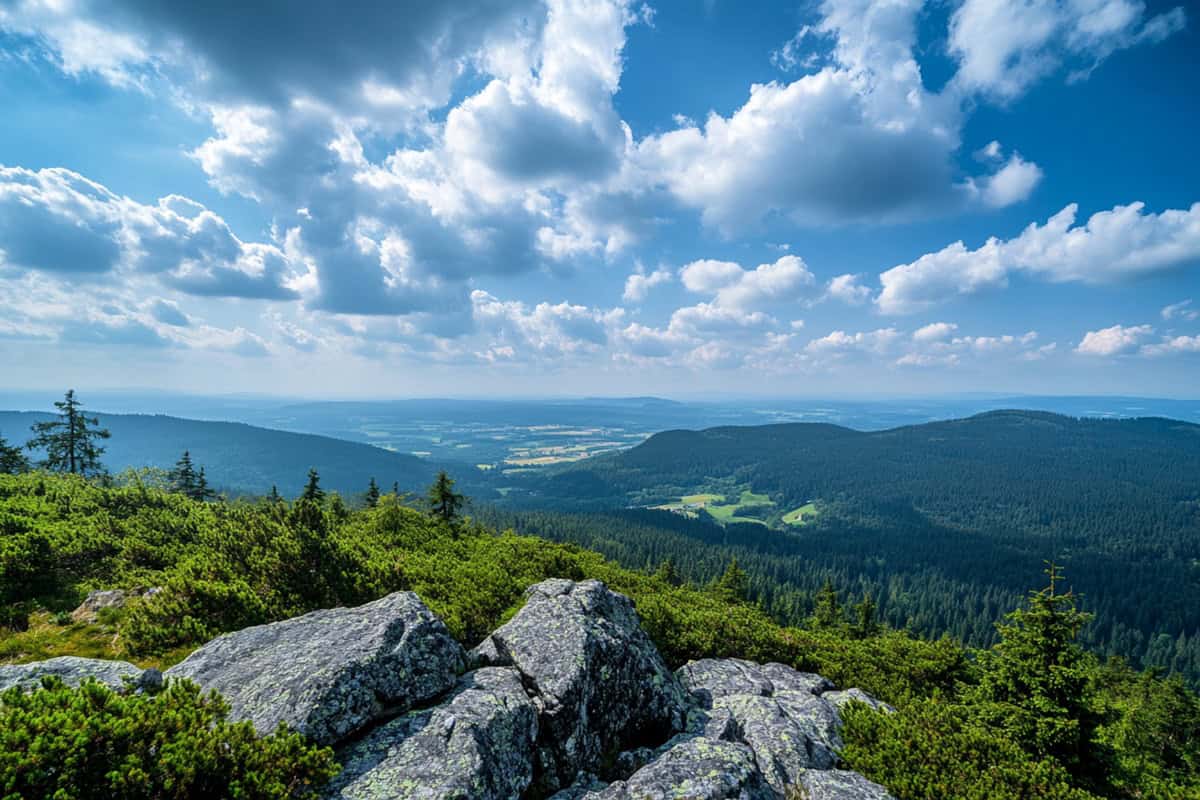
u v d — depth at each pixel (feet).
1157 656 466.70
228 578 51.34
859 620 167.84
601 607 51.78
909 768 37.42
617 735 39.75
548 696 36.78
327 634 36.60
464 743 28.89
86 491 82.38
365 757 27.55
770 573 612.70
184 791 20.33
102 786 18.93
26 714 19.34
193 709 23.48
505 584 64.49
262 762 22.77
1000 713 54.03
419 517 121.39
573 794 33.40
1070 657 53.16
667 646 63.93
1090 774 50.62
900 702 55.21
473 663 40.81
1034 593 56.95
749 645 67.92
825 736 43.60
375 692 31.24
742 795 29.99
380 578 56.08
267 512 61.52
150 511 77.66
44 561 53.98
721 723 42.86
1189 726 111.45
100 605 50.11
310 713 27.73
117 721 20.08
